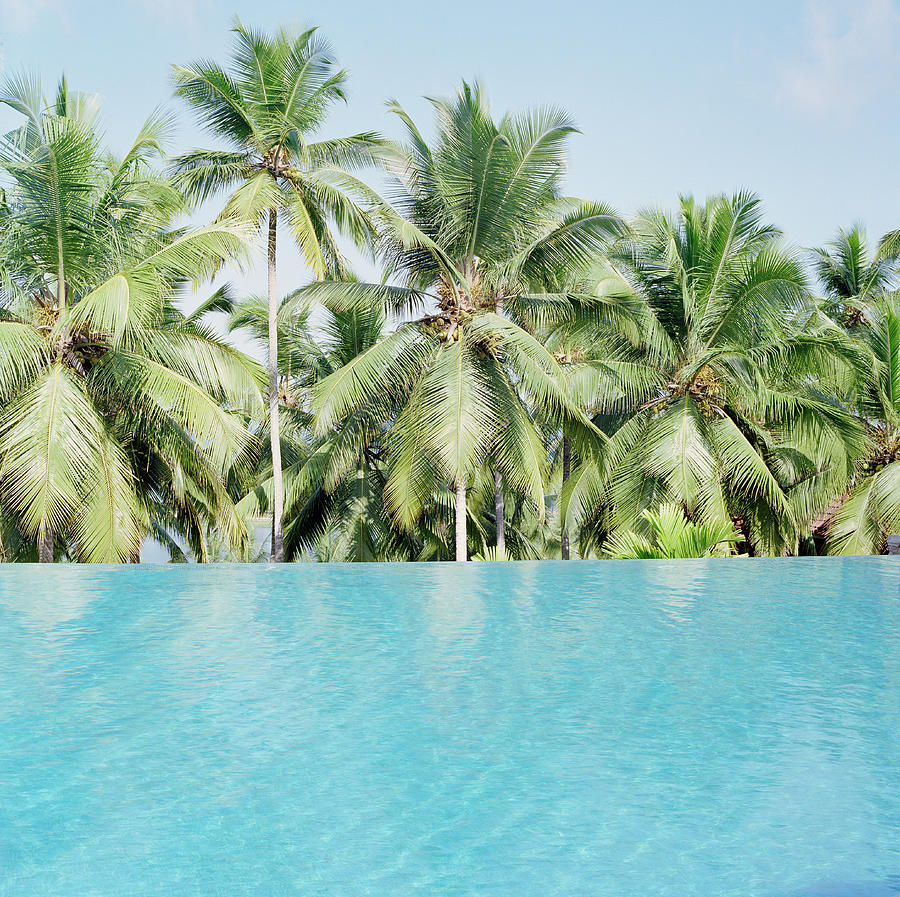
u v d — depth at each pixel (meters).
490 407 16.80
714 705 3.62
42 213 14.40
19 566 7.89
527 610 6.00
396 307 17.61
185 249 14.63
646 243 19.45
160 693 3.77
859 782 2.73
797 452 20.55
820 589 7.22
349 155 19.42
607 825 2.38
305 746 3.07
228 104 18.80
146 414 15.53
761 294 17.95
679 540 10.80
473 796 2.60
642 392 18.97
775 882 2.04
